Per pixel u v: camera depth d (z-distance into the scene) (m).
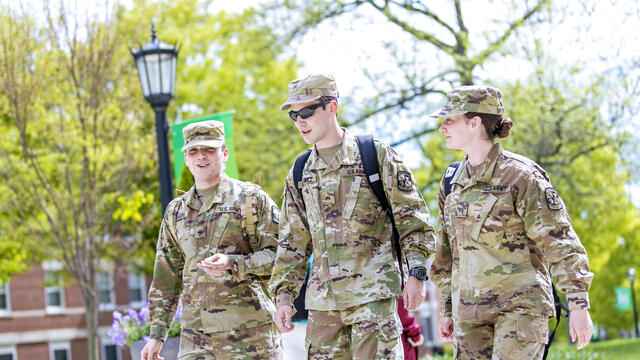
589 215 20.89
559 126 18.08
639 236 33.88
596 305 40.16
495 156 5.11
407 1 19.50
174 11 24.97
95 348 20.56
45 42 18.55
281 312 5.38
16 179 18.77
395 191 5.13
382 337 4.92
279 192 21.98
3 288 37.44
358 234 5.09
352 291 5.00
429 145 20.50
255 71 24.03
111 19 19.34
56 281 30.44
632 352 17.45
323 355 5.11
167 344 8.62
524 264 5.00
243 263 5.85
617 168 19.34
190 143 6.14
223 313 5.93
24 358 37.38
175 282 6.43
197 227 6.12
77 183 20.28
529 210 4.91
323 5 21.17
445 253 5.57
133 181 21.14
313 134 5.25
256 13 22.33
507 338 4.93
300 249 5.44
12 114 18.22
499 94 5.19
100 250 21.19
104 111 19.09
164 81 11.46
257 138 22.45
